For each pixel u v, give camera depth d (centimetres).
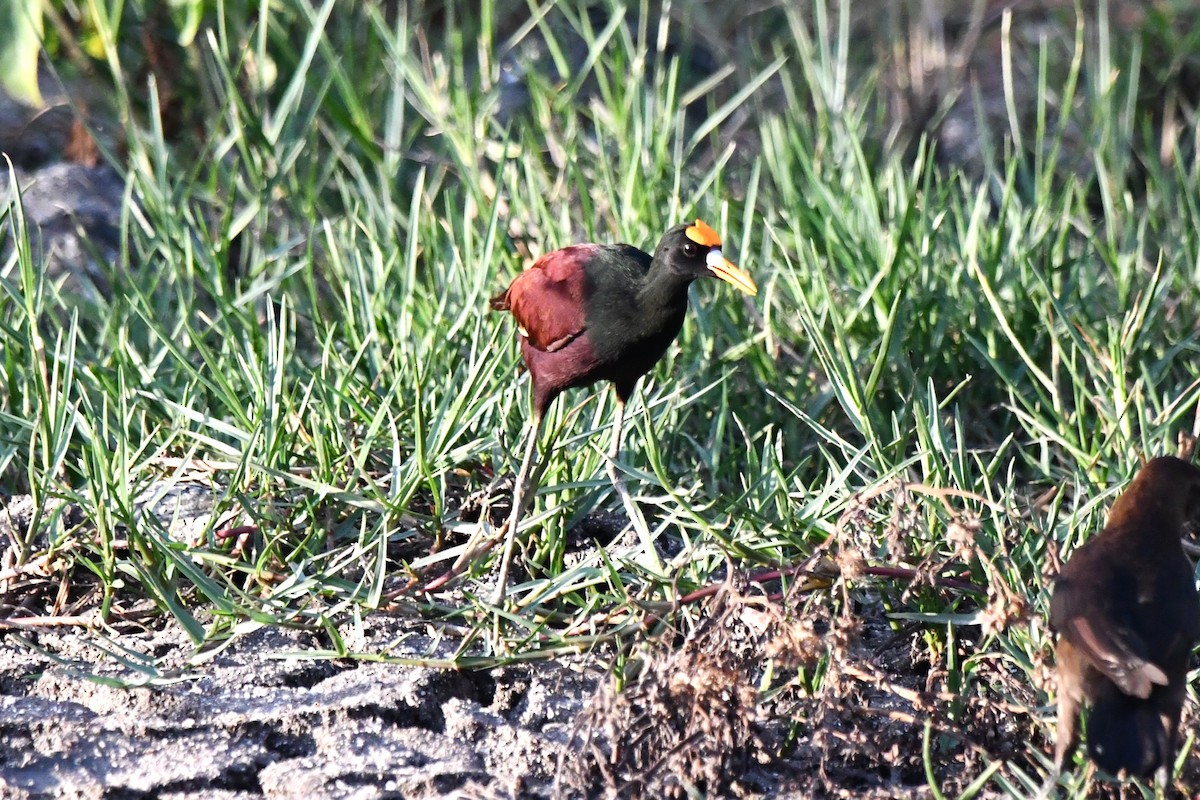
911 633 913
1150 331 1264
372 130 1673
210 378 1166
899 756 827
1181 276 1403
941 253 1370
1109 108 1688
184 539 997
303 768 804
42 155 1722
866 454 1070
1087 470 1020
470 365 1109
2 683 873
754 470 1049
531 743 823
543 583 941
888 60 2020
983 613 796
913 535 925
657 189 1454
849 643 809
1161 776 756
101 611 933
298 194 1500
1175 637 770
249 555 998
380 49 1830
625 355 982
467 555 978
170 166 1523
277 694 869
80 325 1309
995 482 1105
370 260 1350
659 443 1093
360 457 1011
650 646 851
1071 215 1566
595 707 781
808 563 836
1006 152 1612
